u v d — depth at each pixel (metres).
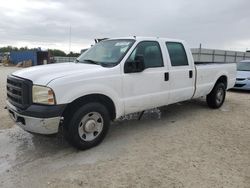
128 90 4.86
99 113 4.46
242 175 3.63
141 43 5.18
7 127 5.57
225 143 4.81
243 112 7.25
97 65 4.75
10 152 4.32
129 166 3.84
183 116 6.64
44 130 3.95
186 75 6.05
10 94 4.43
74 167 3.80
